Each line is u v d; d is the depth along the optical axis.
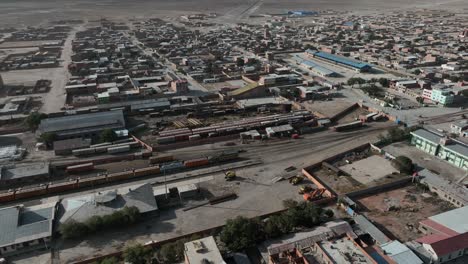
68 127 133.38
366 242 78.56
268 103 165.12
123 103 168.00
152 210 87.25
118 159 116.56
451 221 79.62
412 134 124.50
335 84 192.12
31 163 114.19
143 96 175.50
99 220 81.38
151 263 72.38
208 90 188.50
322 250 69.25
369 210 90.19
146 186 93.81
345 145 126.88
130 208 84.19
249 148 125.06
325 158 117.31
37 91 186.50
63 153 120.50
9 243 75.12
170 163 113.38
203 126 142.50
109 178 102.94
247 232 76.19
